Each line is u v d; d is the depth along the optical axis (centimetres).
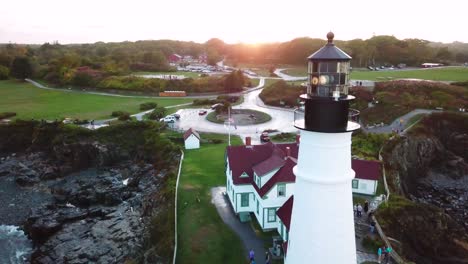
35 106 9712
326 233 1191
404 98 8725
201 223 3703
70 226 4447
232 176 3850
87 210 4847
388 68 15450
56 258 3831
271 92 10431
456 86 9569
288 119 8094
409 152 6338
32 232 4341
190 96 11156
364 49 16738
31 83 13738
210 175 4934
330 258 1199
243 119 8062
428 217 3816
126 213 4722
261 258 3103
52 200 5381
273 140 6494
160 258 3338
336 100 1112
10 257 4034
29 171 6331
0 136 7394
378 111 8056
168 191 4544
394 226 3600
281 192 3422
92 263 3712
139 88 11831
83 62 15238
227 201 4159
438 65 16088
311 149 1182
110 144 6838
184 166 5319
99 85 12300
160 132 7012
